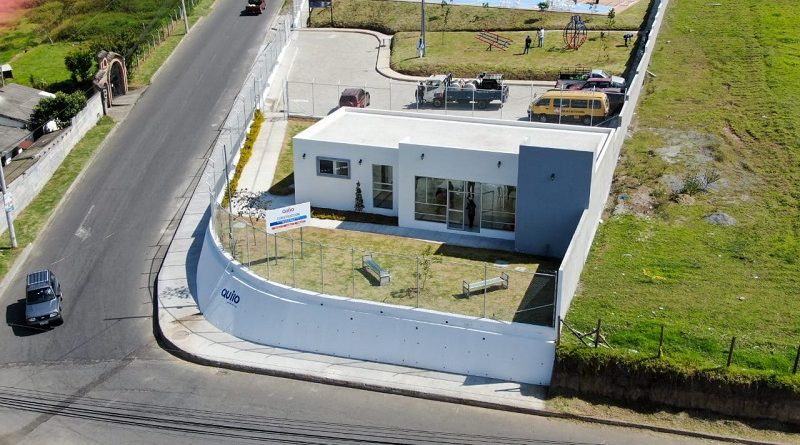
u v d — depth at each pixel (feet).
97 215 157.89
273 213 121.08
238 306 120.57
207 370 113.29
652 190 145.07
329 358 113.09
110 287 136.26
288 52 231.30
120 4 270.05
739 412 98.89
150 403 107.24
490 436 98.48
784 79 182.60
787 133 159.33
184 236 148.25
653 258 125.59
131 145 183.42
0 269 140.97
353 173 142.00
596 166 125.39
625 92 172.96
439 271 120.78
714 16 226.99
